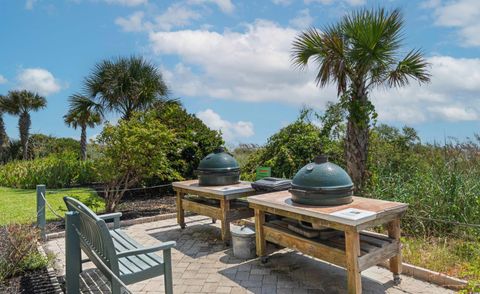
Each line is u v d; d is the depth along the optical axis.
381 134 7.65
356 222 2.97
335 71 5.82
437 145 6.97
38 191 5.50
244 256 4.50
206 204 5.57
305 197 3.55
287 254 4.58
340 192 3.48
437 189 5.19
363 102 5.86
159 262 3.02
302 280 3.77
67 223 3.38
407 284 3.55
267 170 6.02
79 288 3.43
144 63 13.20
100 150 7.21
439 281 3.53
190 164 9.73
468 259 3.94
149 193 9.72
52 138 23.86
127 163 7.26
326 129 7.51
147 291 3.61
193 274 4.04
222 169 5.44
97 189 11.05
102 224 2.61
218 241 5.34
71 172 12.15
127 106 12.84
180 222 6.14
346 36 5.77
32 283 3.62
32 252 4.14
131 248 3.37
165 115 9.61
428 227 4.93
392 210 3.35
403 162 6.92
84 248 3.44
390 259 3.56
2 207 8.24
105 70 12.80
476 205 4.89
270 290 3.55
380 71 5.95
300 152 7.66
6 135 23.44
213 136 10.24
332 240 3.55
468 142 6.67
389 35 5.52
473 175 5.56
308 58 6.22
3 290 3.45
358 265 3.05
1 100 22.56
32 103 22.81
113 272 2.61
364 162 5.88
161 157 7.47
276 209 3.83
